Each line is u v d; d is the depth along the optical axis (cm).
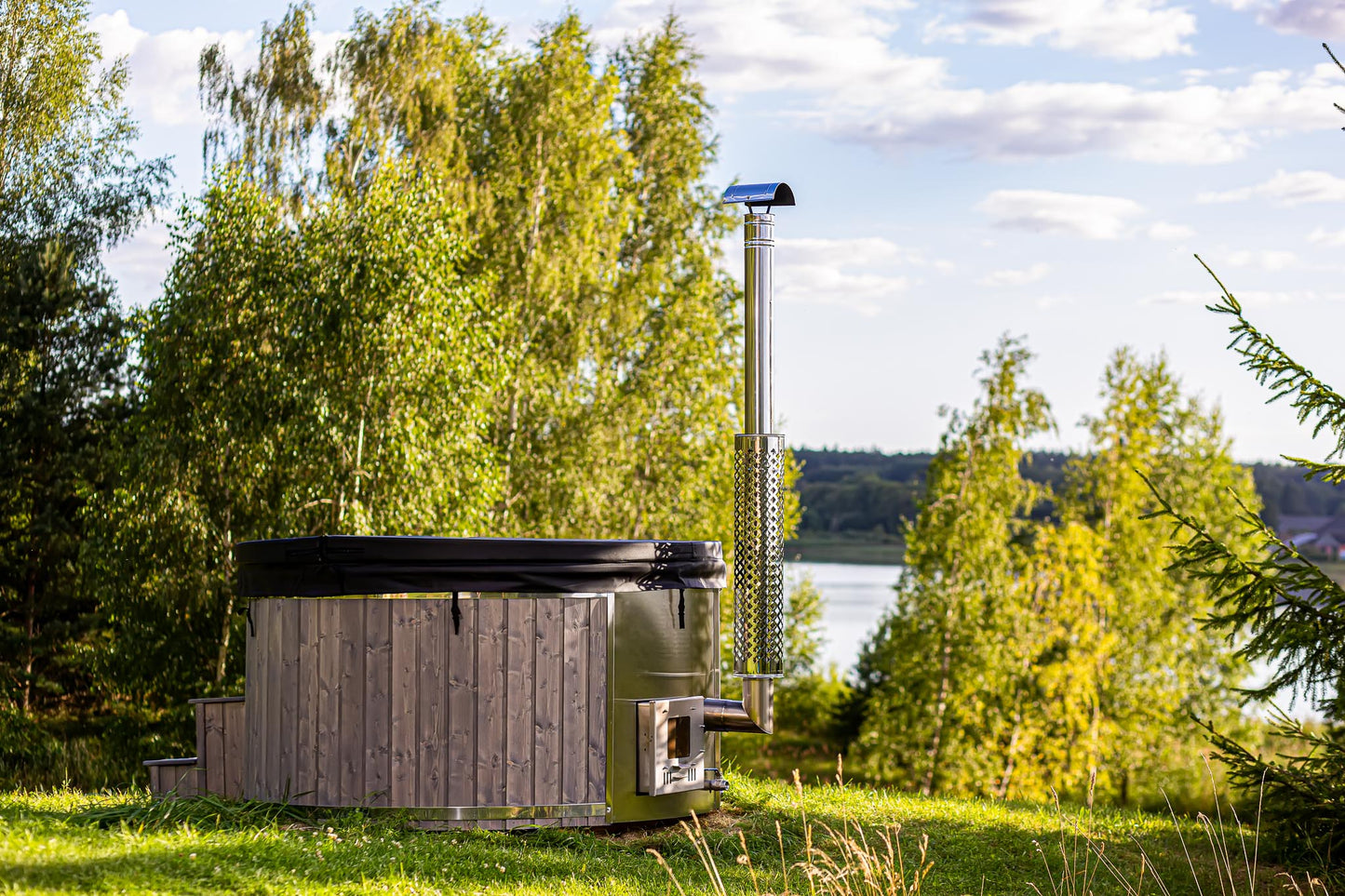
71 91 2264
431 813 788
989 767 2077
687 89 2442
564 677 812
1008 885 769
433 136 2019
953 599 2073
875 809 963
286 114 1959
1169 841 951
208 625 1795
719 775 889
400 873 630
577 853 754
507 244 2094
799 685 3028
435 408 1731
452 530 1714
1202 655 2364
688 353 2273
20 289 2123
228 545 1716
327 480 1642
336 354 1683
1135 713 2231
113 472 1991
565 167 2133
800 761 2917
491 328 1831
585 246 2139
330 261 1680
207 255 1694
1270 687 833
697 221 2419
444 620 799
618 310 2189
